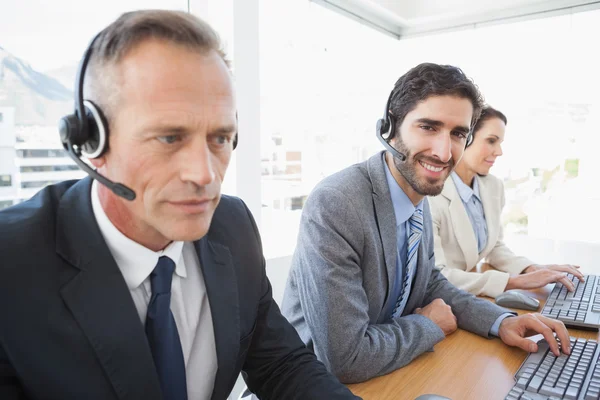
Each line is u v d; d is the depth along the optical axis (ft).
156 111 1.56
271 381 2.63
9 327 1.69
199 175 1.62
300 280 3.30
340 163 8.20
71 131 1.68
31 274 1.77
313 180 7.60
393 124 3.53
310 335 3.47
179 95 1.57
